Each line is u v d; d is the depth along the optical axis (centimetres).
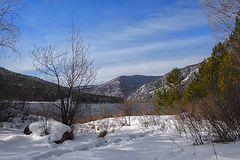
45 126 504
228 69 634
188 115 471
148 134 612
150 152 342
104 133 658
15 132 537
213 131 383
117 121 911
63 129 503
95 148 435
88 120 1010
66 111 643
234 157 232
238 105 352
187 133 512
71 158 328
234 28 736
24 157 338
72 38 686
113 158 320
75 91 675
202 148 302
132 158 312
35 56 657
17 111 823
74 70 673
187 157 267
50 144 437
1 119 693
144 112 1108
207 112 394
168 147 370
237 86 379
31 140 460
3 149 385
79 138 557
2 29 618
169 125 682
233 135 352
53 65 666
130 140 523
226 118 347
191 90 1123
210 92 438
